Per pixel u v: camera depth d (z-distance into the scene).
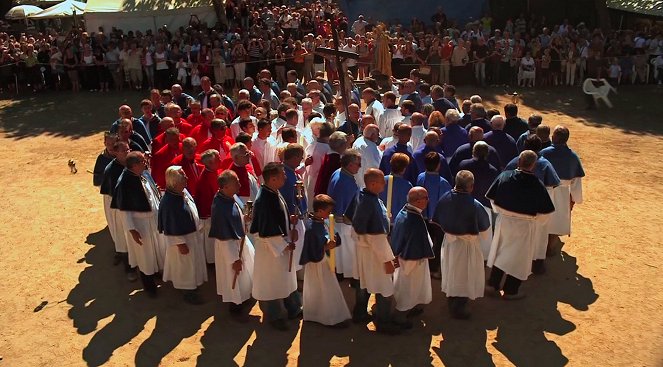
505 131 10.25
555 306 7.91
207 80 13.06
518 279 7.84
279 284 7.26
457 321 7.61
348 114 10.80
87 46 21.83
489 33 23.78
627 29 27.23
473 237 7.25
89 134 17.20
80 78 22.30
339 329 7.47
